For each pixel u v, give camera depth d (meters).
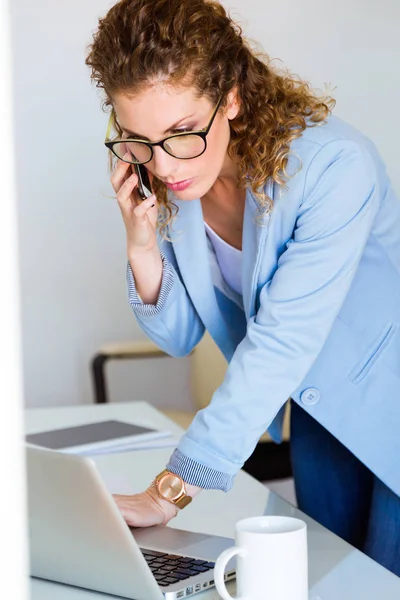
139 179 1.38
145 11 1.07
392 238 1.41
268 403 1.14
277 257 1.28
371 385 1.34
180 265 1.45
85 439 1.83
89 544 0.97
